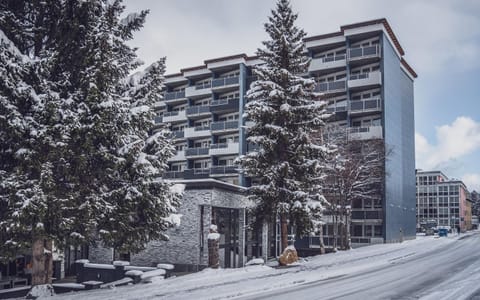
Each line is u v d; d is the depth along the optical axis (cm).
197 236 2269
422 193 9212
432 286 1380
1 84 1178
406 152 5041
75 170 1277
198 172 5200
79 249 2530
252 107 2247
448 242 3975
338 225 3947
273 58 2334
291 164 2239
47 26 1368
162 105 5894
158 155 1542
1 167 1270
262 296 1211
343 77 4462
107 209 1343
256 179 2511
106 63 1260
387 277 1638
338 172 3234
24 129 1178
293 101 2292
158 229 1533
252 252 2977
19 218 1117
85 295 1216
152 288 1343
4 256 1216
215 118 5309
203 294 1220
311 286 1422
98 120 1232
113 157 1328
